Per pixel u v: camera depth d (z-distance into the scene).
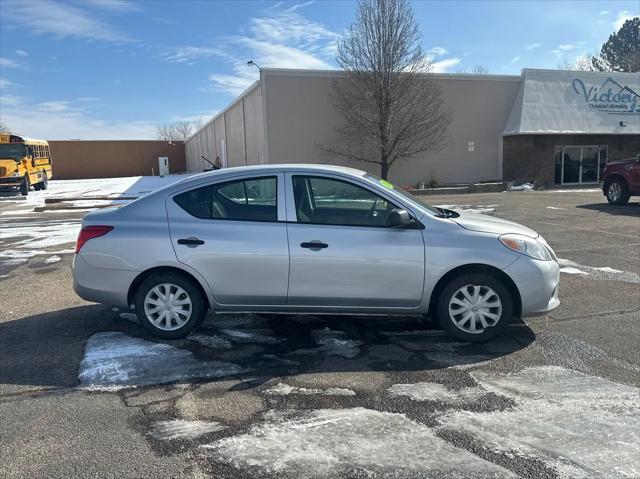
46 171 32.88
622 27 61.19
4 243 11.35
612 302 6.19
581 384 4.02
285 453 3.12
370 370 4.33
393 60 23.48
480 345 4.86
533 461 3.00
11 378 4.22
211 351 4.75
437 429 3.38
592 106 27.34
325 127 24.70
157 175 57.22
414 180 26.36
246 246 4.79
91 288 4.98
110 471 2.96
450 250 4.72
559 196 20.81
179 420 3.54
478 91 26.52
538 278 4.79
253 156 27.48
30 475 2.93
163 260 4.85
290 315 5.75
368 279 4.76
